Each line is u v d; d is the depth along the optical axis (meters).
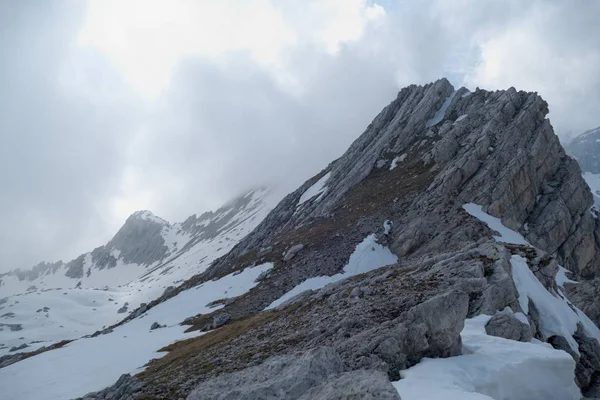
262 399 14.62
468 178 83.56
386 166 119.38
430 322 21.44
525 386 19.42
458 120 118.94
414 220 79.94
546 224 76.19
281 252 95.50
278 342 35.12
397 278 45.03
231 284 91.56
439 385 17.12
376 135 151.12
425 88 150.25
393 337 21.27
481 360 20.09
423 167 104.19
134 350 64.19
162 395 29.70
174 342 64.00
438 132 119.44
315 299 52.62
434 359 20.62
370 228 85.62
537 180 83.50
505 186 77.94
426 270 45.16
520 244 62.66
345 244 83.00
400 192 95.25
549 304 38.50
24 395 47.78
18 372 59.31
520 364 19.73
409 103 148.50
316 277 75.06
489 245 44.09
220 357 37.56
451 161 93.25
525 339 27.83
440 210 78.56
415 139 125.44
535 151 84.88
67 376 53.41
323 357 16.62
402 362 20.48
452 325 20.97
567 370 20.61
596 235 81.44
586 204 83.00
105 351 66.25
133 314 119.25
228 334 52.59
